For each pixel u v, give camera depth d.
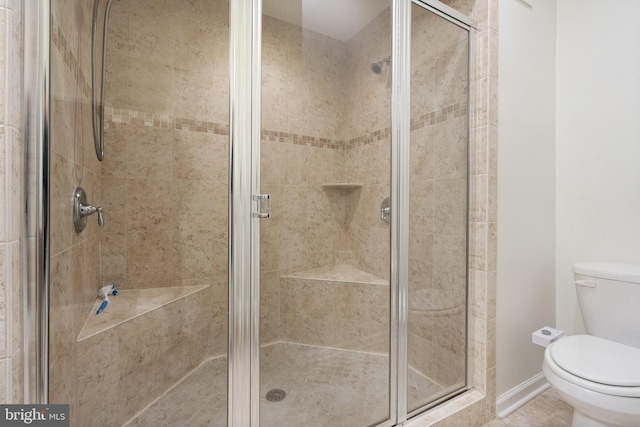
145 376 1.09
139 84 1.21
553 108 1.66
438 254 1.44
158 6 1.19
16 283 0.63
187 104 1.15
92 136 1.12
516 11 1.50
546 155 1.63
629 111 1.42
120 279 1.19
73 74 0.91
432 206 1.43
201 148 1.09
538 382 1.61
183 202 1.14
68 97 0.86
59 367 0.79
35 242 0.67
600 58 1.52
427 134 1.41
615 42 1.47
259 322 1.09
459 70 1.46
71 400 0.88
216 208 1.08
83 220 1.03
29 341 0.66
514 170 1.49
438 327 1.43
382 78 1.41
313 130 1.36
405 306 1.34
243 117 1.05
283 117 1.22
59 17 0.78
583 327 1.58
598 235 1.52
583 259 1.58
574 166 1.61
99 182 1.20
